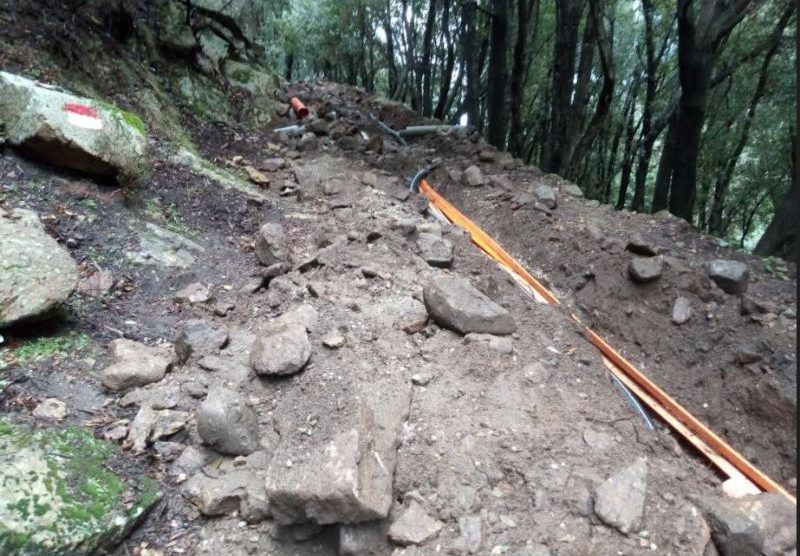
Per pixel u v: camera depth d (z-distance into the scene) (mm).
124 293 3686
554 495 2502
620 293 4945
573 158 7301
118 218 4223
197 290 3877
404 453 2615
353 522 2270
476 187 6980
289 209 5691
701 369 4332
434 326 3646
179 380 2982
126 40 6828
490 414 2947
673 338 4559
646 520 2424
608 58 6320
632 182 14703
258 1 10422
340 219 5410
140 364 2973
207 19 8453
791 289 4840
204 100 7672
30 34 5508
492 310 3662
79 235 3889
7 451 2246
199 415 2605
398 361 3172
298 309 3455
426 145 8820
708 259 5258
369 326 3436
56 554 1988
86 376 2916
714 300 4676
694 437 3854
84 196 4211
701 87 5797
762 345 4230
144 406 2762
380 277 4164
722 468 3592
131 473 2445
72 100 4238
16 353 2889
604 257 5215
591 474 2635
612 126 11211
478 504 2414
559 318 4469
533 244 5770
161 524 2344
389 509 2346
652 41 8445
